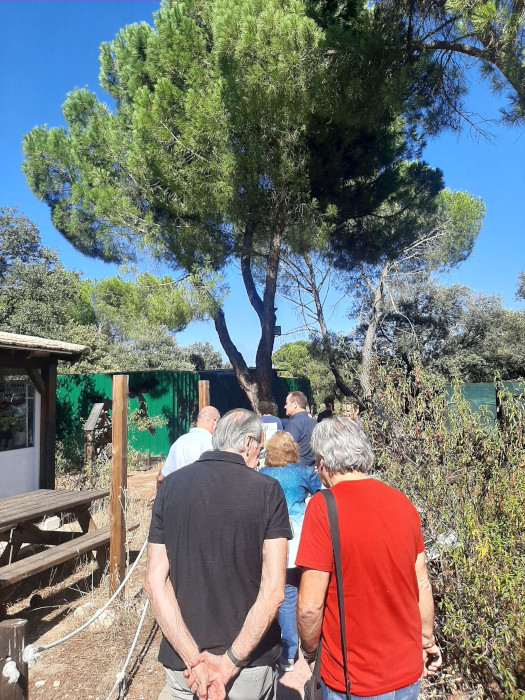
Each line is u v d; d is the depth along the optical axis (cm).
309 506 217
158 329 1209
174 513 225
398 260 1720
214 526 219
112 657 412
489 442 385
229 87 1070
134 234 1317
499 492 359
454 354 2247
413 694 201
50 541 605
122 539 522
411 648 203
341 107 1004
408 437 400
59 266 2488
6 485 812
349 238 1549
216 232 1255
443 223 1725
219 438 246
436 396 421
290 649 409
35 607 503
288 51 998
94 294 1273
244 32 1007
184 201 1196
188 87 1218
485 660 305
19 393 852
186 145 1124
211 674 206
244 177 1140
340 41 938
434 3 810
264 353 1306
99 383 1541
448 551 328
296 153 1159
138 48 1334
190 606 216
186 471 235
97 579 571
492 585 300
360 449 223
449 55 870
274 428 716
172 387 1522
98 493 610
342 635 200
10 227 2800
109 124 1371
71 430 1510
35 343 820
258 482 228
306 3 1056
